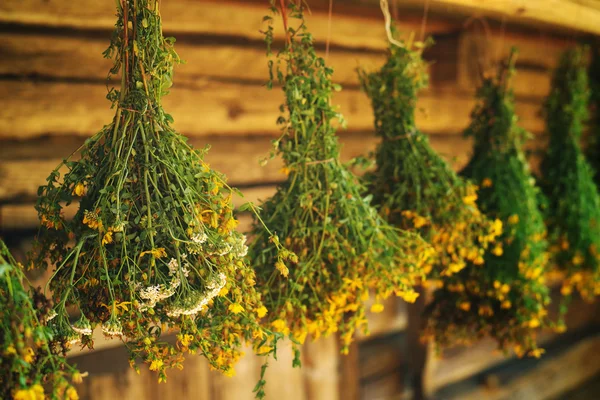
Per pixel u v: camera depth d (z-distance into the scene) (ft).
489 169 4.38
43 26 4.34
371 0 4.31
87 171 3.18
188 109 4.87
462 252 3.99
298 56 3.61
